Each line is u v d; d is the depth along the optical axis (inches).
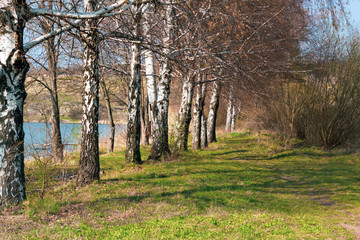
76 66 716.0
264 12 545.6
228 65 532.4
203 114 978.7
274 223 295.3
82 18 346.6
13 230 261.4
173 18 617.9
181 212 326.0
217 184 476.7
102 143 1093.8
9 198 323.6
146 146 1048.2
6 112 324.5
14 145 327.9
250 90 683.4
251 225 286.0
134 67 618.5
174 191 420.5
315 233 273.0
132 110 627.8
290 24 569.3
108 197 379.9
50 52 644.7
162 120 698.8
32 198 345.7
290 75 730.2
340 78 933.2
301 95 1028.5
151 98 703.7
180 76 778.8
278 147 983.0
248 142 1103.6
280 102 1053.2
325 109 953.5
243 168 638.5
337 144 947.3
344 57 929.5
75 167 593.3
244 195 416.2
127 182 464.4
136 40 467.8
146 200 370.6
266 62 585.6
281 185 508.1
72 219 296.2
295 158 813.2
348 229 292.4
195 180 501.7
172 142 753.6
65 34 501.4
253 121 1413.6
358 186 495.8
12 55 320.5
